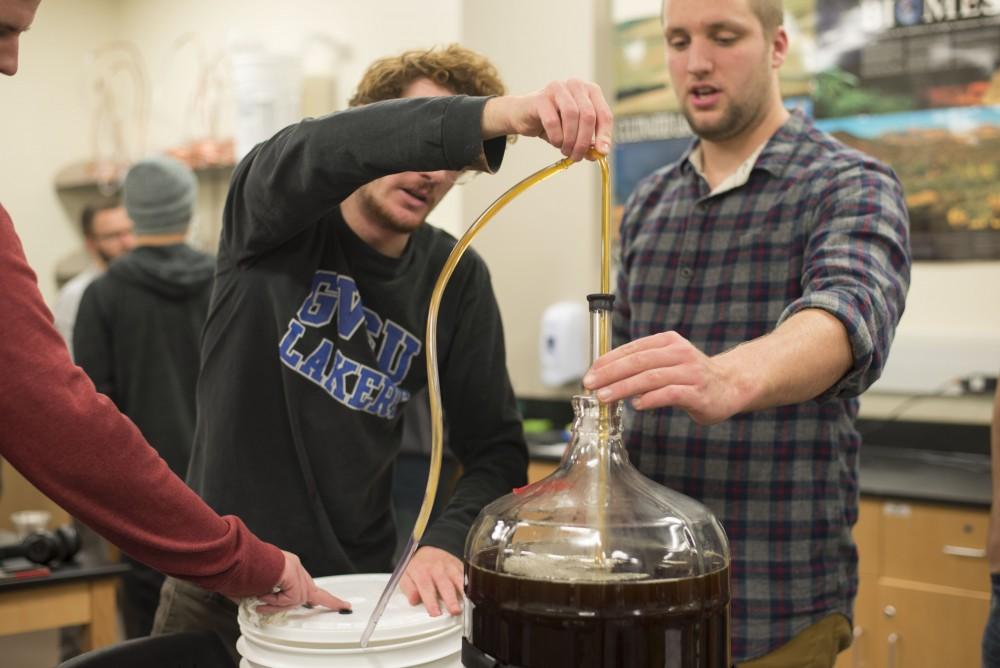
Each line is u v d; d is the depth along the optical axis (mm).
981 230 3262
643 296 1875
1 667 2361
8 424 1057
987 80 3225
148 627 3072
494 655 931
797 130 1762
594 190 3951
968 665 2711
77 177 5090
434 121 1216
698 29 1717
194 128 4863
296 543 1534
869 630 2865
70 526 2504
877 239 1486
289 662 1064
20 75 5070
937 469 3082
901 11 3355
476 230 1112
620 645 875
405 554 1089
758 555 1694
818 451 1674
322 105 4191
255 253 1517
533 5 3918
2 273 1045
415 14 3900
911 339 3301
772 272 1708
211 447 1538
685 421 1743
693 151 1890
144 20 5113
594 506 949
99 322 3016
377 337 1590
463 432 1778
